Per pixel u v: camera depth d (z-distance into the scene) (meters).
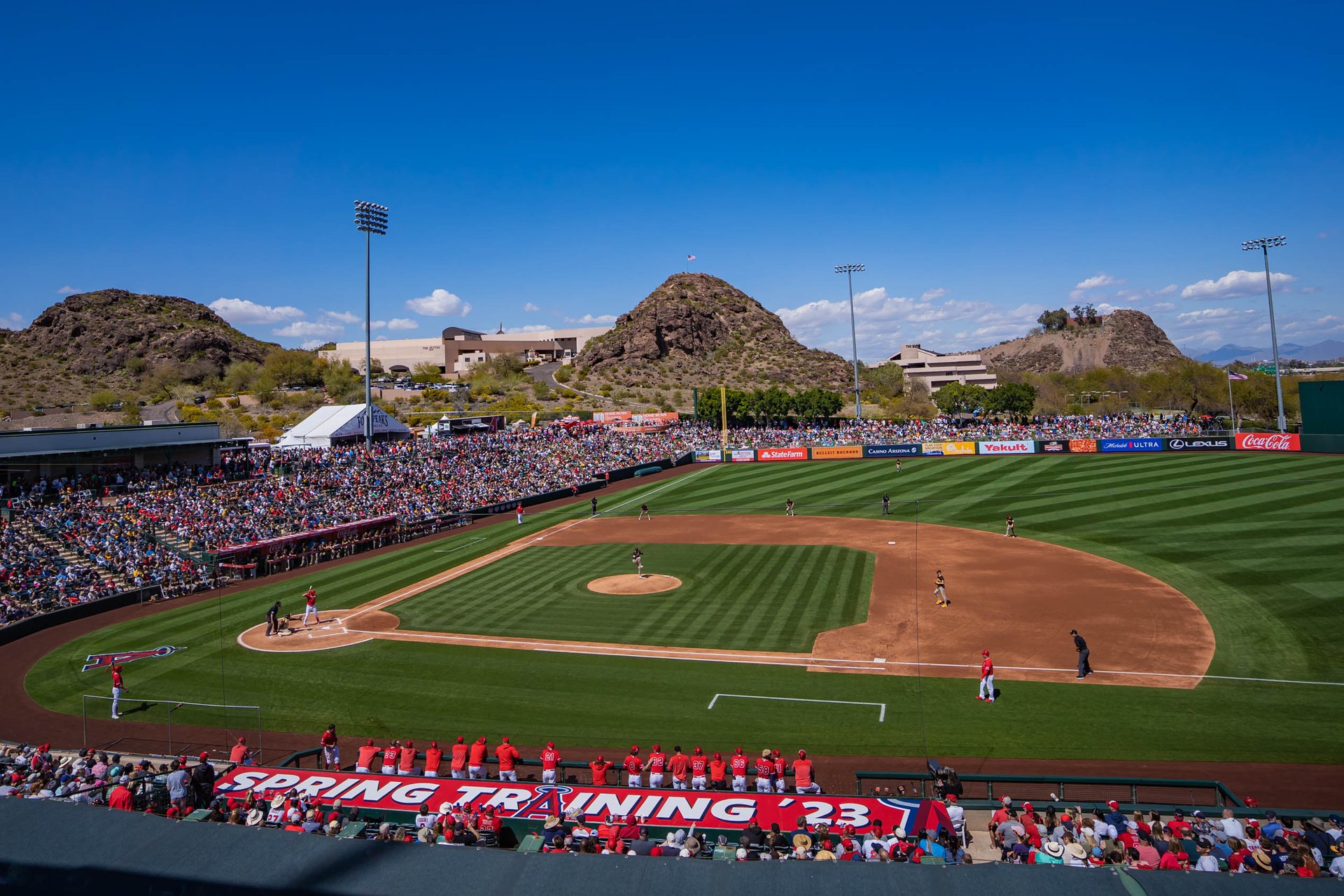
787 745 25.39
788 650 33.66
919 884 4.14
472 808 18.48
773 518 65.12
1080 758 23.52
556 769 22.72
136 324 182.12
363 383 167.62
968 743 24.86
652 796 18.52
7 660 36.56
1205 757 23.20
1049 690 28.44
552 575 48.81
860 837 15.96
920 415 149.50
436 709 29.19
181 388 161.50
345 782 19.91
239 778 20.22
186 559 51.00
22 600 42.62
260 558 52.41
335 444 90.69
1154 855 14.02
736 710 28.06
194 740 27.41
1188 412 135.62
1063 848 14.43
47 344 179.00
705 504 73.25
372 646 36.41
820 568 47.16
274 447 89.31
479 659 34.22
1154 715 26.02
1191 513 54.34
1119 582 41.06
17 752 23.72
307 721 28.61
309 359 176.00
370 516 63.22
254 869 4.38
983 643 33.53
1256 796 21.00
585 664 33.09
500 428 121.56
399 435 102.94
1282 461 72.00
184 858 4.48
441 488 74.56
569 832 16.61
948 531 56.00
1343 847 14.35
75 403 141.75
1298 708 25.84
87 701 31.23
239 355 188.38
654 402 176.00
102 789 19.06
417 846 4.61
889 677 30.33
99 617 43.25
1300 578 38.62
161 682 32.91
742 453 101.69
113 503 59.38
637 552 47.69
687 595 42.78
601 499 78.75
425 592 45.91
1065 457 84.81
